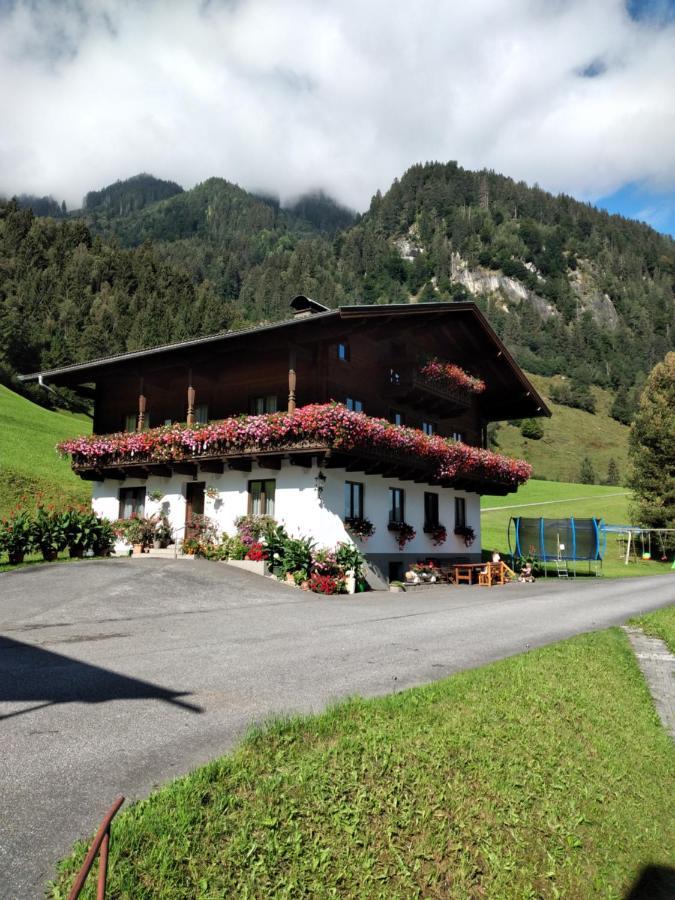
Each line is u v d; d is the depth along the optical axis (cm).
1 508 3189
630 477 5062
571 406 17862
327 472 1972
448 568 2466
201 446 2006
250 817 425
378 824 448
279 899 369
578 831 509
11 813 422
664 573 3619
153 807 421
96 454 2295
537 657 927
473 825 474
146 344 12156
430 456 2209
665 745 701
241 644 986
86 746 539
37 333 10706
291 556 1822
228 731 582
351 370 2158
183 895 356
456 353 2733
